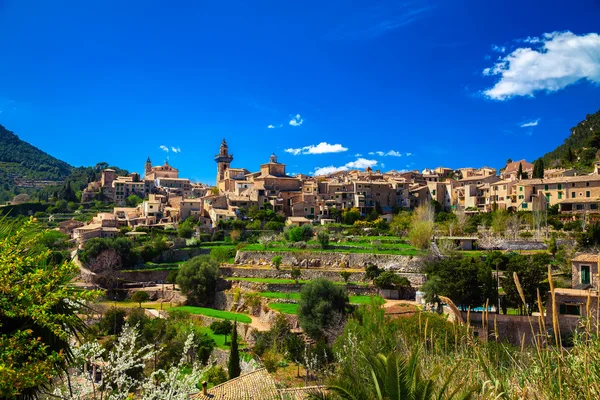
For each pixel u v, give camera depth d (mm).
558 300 47688
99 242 123375
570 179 127000
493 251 95438
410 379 12086
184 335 63875
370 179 199750
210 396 39094
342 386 13195
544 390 10578
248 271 109625
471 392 11453
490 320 47312
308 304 72875
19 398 13609
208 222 161375
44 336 13953
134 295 105188
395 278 90000
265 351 66812
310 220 159625
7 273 12273
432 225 119938
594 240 86125
